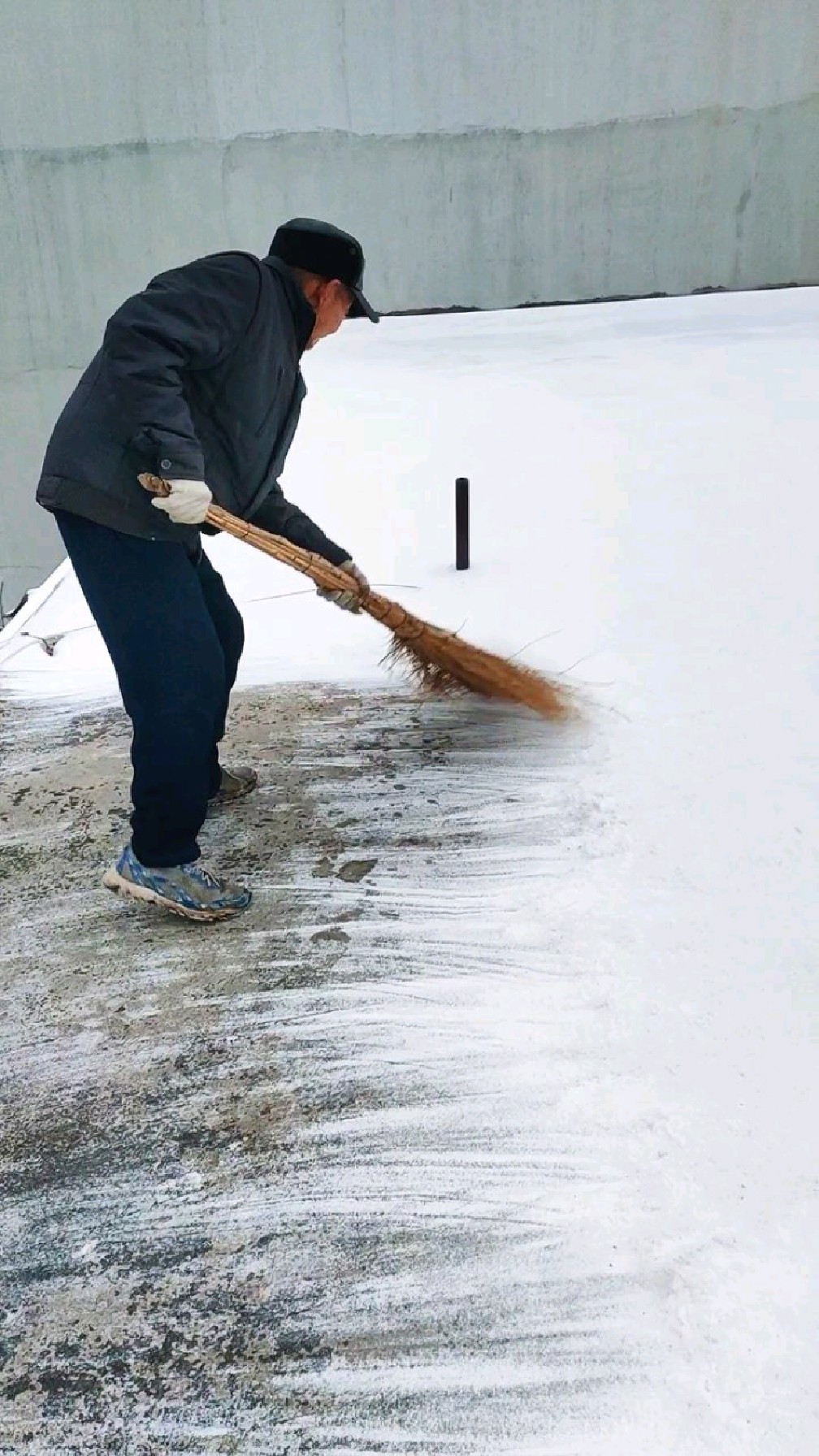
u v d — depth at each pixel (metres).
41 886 2.30
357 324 9.28
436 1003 1.84
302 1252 1.43
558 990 1.84
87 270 9.48
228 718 2.97
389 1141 1.58
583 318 9.02
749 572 3.64
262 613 3.76
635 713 2.77
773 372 6.53
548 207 9.77
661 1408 1.20
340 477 5.16
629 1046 1.70
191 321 1.73
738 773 2.45
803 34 9.05
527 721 2.79
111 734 2.99
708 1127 1.54
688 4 8.93
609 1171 1.49
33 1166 1.60
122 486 1.81
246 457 1.99
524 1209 1.45
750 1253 1.36
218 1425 1.24
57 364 9.73
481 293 10.10
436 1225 1.45
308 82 9.04
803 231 9.91
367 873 2.23
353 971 1.94
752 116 9.39
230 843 2.37
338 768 2.66
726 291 10.14
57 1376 1.30
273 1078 1.72
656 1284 1.33
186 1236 1.47
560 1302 1.33
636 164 9.59
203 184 9.34
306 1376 1.28
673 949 1.91
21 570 10.41
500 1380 1.25
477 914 2.06
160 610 1.87
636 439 5.35
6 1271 1.44
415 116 9.30
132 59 8.76
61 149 9.02
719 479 4.64
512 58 9.10
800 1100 1.57
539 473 4.96
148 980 1.98
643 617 3.36
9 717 3.16
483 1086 1.66
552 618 3.42
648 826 2.28
